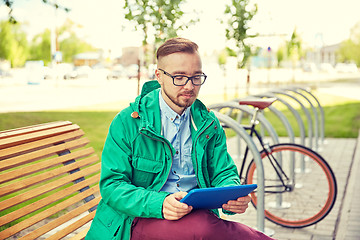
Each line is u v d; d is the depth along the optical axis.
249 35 13.50
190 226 2.04
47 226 2.53
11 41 63.09
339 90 27.83
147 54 9.47
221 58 47.19
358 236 4.32
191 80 2.25
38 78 37.53
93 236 2.29
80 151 2.95
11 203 2.32
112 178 2.24
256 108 4.82
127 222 2.23
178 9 8.71
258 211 3.85
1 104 18.02
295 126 12.16
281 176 4.86
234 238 2.04
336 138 10.30
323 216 4.54
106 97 22.42
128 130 2.31
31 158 2.53
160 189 2.31
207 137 2.41
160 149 2.31
